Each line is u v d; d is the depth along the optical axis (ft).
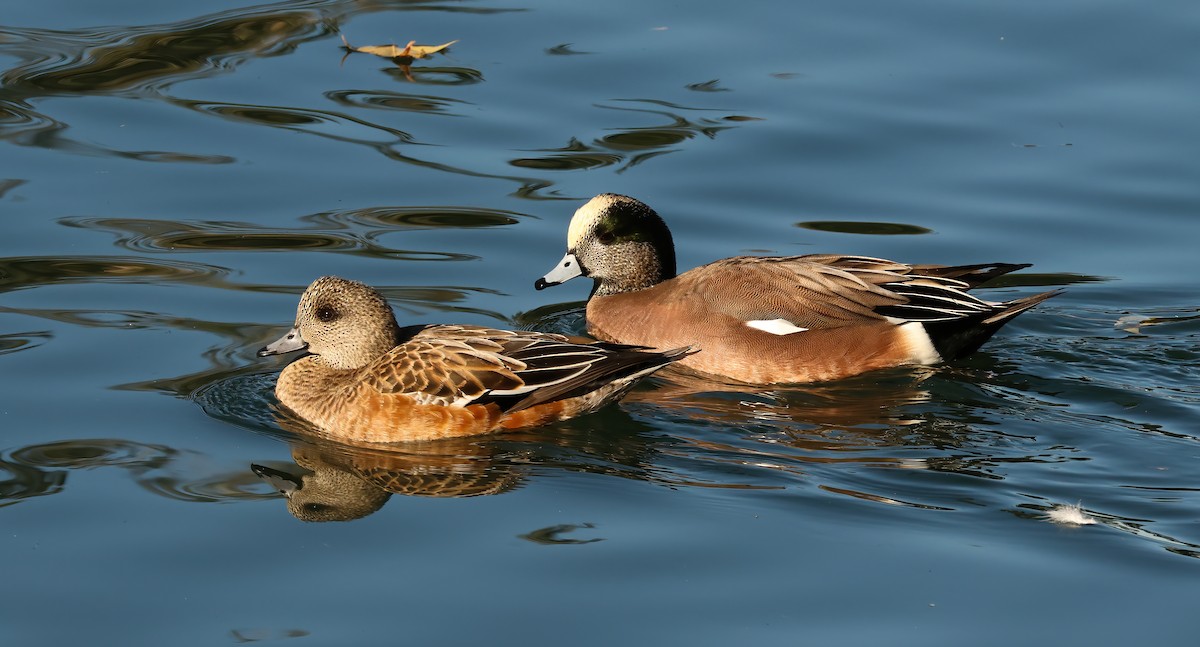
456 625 30.07
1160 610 30.71
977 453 39.01
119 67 61.67
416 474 37.70
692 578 31.96
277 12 67.36
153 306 45.98
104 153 55.31
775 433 40.73
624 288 50.24
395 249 50.67
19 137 56.08
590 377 40.52
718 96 60.80
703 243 52.42
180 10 67.51
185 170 54.54
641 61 63.52
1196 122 58.65
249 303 46.65
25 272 47.42
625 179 55.47
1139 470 37.86
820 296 46.06
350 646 29.25
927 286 45.80
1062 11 66.90
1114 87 61.11
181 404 40.52
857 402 43.45
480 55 64.18
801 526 34.50
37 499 34.81
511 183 54.90
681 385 45.34
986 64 62.80
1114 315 48.78
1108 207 54.34
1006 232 53.06
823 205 54.54
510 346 40.96
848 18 67.10
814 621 30.32
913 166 56.80
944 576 32.12
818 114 59.52
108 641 29.43
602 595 31.24
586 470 37.96
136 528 33.73
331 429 40.73
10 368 41.65
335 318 42.01
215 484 36.35
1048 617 30.45
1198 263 51.29
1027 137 58.18
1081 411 42.06
